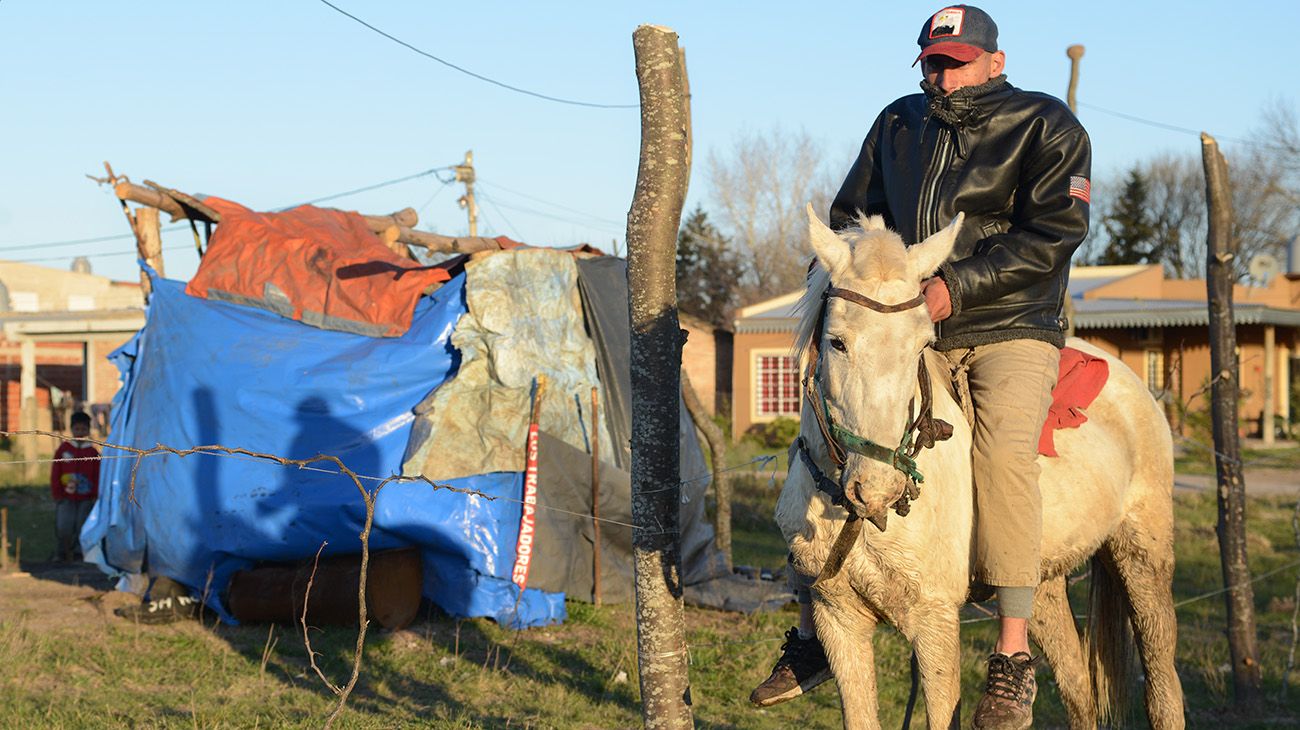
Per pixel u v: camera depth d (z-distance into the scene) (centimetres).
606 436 1084
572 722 706
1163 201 6406
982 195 455
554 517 1014
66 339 2764
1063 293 467
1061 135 450
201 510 976
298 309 1045
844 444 367
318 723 668
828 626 430
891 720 729
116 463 1069
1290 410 3544
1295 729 753
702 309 5441
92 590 1104
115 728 654
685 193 407
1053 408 488
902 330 360
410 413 1003
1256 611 1137
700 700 773
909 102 491
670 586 411
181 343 1039
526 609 988
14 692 726
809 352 413
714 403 3566
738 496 1864
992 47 468
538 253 1048
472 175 2645
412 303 1053
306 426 987
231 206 1153
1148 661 554
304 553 965
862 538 412
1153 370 3416
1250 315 3147
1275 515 1842
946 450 424
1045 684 826
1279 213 5078
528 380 1018
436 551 991
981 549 430
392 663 844
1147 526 546
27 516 1695
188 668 811
